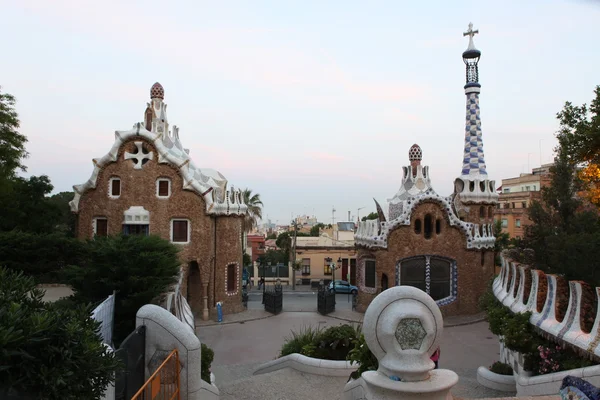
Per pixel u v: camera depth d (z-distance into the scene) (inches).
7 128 1077.8
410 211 1507.1
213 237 1521.9
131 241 753.6
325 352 764.6
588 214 1024.9
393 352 288.0
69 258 1109.1
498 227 1939.0
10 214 1291.8
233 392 655.1
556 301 552.1
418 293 293.4
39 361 237.9
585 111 740.0
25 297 283.0
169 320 456.8
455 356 1057.5
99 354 268.4
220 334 1302.9
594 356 445.4
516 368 649.6
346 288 2081.7
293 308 1683.1
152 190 1429.6
